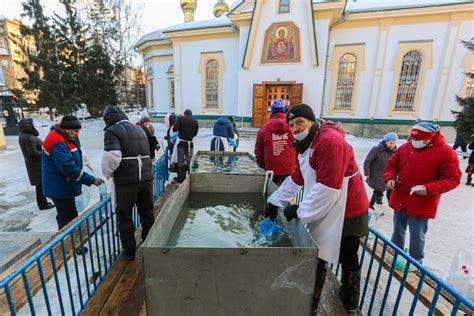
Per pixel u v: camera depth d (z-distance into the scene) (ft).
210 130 42.91
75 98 41.01
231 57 41.88
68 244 6.54
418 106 35.29
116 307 5.22
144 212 7.27
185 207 7.21
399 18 33.76
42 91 38.81
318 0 34.09
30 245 8.09
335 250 4.66
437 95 34.12
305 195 4.86
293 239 4.96
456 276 6.91
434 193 6.73
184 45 43.80
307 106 4.71
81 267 7.70
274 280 3.75
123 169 6.28
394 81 35.50
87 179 7.79
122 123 6.38
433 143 6.97
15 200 13.47
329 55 37.50
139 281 6.00
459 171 6.70
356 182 4.66
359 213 4.69
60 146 7.48
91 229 7.68
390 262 6.82
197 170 11.78
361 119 38.01
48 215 11.69
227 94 43.42
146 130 15.57
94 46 43.96
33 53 39.88
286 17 35.96
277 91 39.04
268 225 5.35
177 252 3.56
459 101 24.35
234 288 3.76
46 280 5.08
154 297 3.75
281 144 9.20
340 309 5.38
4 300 4.42
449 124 34.06
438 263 8.28
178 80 45.37
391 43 34.76
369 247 7.63
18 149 28.43
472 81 32.45
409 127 36.01
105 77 45.03
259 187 8.61
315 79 36.76
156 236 4.39
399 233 8.04
